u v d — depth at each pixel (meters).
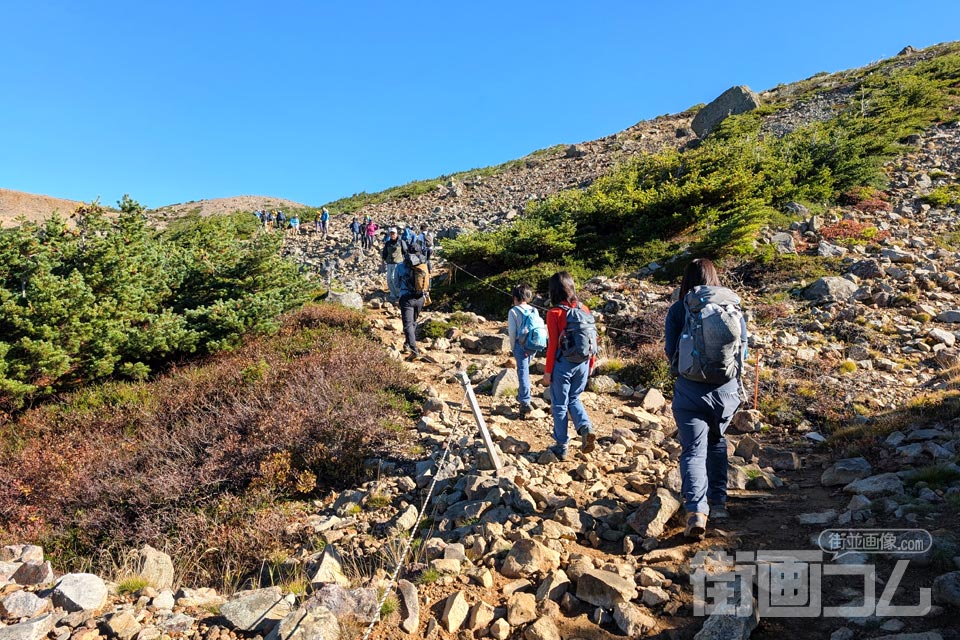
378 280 17.12
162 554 4.37
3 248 9.52
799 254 12.32
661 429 6.69
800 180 16.95
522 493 4.69
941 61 32.62
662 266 13.14
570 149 39.59
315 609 3.11
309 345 9.87
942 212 14.23
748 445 5.84
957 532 3.56
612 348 9.71
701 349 3.85
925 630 2.79
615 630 3.18
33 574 3.85
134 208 11.42
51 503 5.89
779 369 8.00
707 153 19.55
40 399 9.30
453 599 3.36
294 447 6.03
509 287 13.57
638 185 19.14
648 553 3.88
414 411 7.16
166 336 9.90
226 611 3.26
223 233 14.91
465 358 9.93
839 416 6.67
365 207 36.34
